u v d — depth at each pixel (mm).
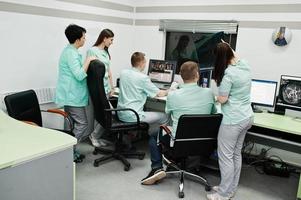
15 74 3012
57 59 3412
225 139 2350
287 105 2902
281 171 3021
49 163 1548
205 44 3842
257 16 3338
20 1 2936
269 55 3316
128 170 2951
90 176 2799
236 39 3549
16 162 1378
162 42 4211
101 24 3895
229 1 3527
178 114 2475
